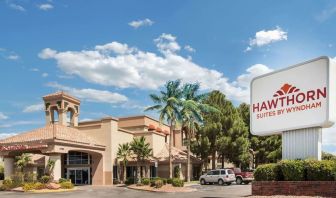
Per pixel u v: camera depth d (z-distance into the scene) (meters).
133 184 44.22
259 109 21.89
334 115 18.34
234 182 47.84
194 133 56.31
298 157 19.66
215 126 55.03
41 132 45.16
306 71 19.41
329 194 16.98
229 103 57.56
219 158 58.94
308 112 19.09
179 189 34.41
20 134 47.19
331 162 17.66
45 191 35.69
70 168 51.41
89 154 50.28
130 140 54.94
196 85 50.50
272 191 19.30
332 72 18.42
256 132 21.91
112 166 49.06
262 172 20.17
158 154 54.88
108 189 38.47
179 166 52.53
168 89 45.69
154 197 28.06
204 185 42.88
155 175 52.66
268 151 60.19
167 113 44.44
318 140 18.80
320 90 18.59
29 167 53.09
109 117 50.09
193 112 49.28
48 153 40.88
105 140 49.94
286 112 20.28
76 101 56.97
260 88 21.94
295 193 18.25
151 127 58.41
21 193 34.34
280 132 20.73
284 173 19.06
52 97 54.81
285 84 20.48
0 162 63.12
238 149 54.28
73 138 44.62
